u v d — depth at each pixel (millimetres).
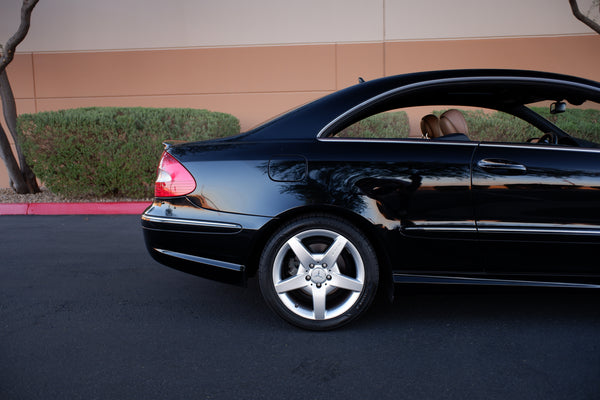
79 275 4082
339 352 2572
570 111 3180
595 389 2166
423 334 2791
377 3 9562
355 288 2754
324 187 2721
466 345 2639
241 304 3348
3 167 9844
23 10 7461
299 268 2773
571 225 2695
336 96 2947
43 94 9961
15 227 6211
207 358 2518
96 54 9867
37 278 3996
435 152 2758
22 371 2381
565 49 9438
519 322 2957
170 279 3957
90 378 2309
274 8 9664
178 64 9828
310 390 2184
